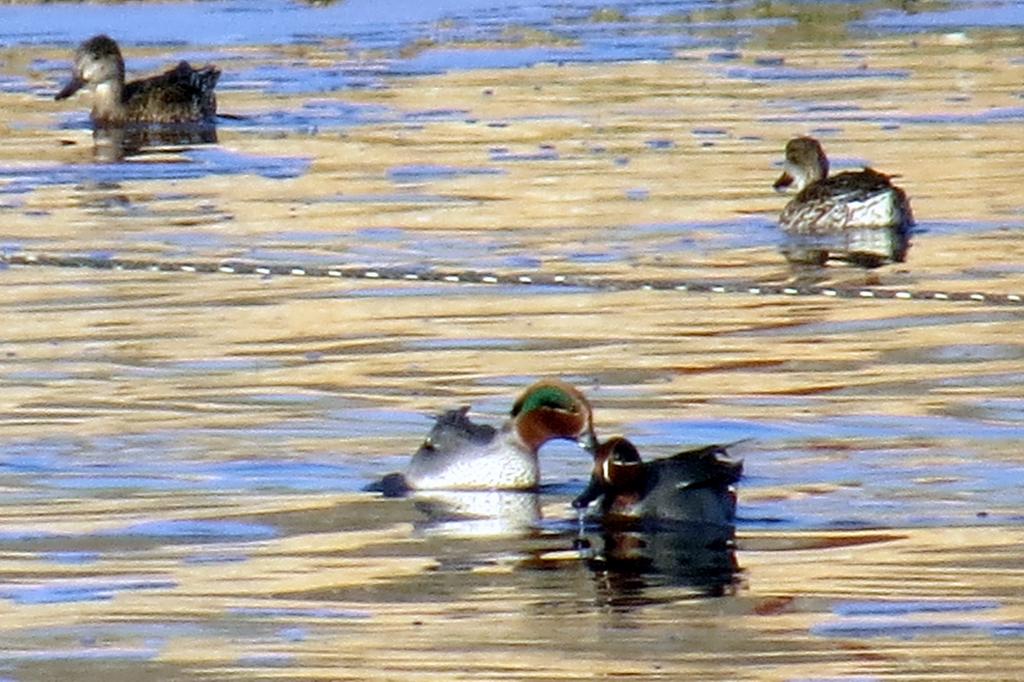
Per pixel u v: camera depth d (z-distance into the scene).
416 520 13.77
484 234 23.23
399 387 16.94
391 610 12.05
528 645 11.47
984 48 37.50
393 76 35.47
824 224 23.23
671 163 27.52
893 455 14.88
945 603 12.01
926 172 26.72
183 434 15.68
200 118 32.12
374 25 41.47
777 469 14.65
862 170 24.52
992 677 10.88
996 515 13.55
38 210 25.12
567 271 21.34
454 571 12.74
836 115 31.14
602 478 13.80
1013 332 18.45
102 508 14.01
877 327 18.81
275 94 34.19
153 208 25.16
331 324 19.12
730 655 11.26
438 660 11.26
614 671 11.05
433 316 19.44
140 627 11.83
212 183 26.89
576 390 14.44
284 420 16.02
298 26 41.44
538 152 28.45
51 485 14.48
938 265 21.56
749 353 17.89
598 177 26.55
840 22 41.22
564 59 37.06
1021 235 23.00
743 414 15.99
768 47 38.28
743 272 21.34
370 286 20.73
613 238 22.95
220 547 13.22
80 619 11.95
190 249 22.64
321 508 14.04
